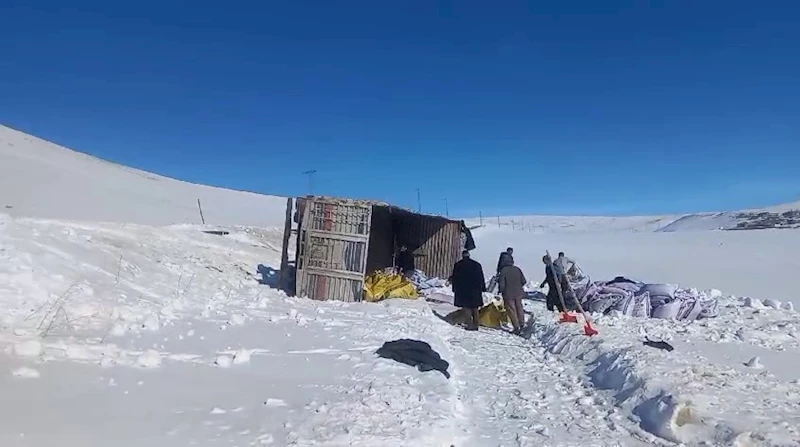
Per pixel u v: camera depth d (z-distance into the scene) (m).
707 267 30.36
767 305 15.83
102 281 9.72
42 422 4.46
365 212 14.68
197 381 6.04
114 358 6.39
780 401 6.53
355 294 14.55
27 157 50.62
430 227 20.73
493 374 8.47
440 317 13.34
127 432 4.52
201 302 11.00
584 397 7.36
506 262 12.62
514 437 5.89
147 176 69.12
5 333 6.55
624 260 33.62
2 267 8.20
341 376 6.86
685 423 5.96
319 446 4.68
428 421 5.54
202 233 19.61
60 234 11.52
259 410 5.37
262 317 10.23
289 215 15.33
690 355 8.88
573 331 10.56
